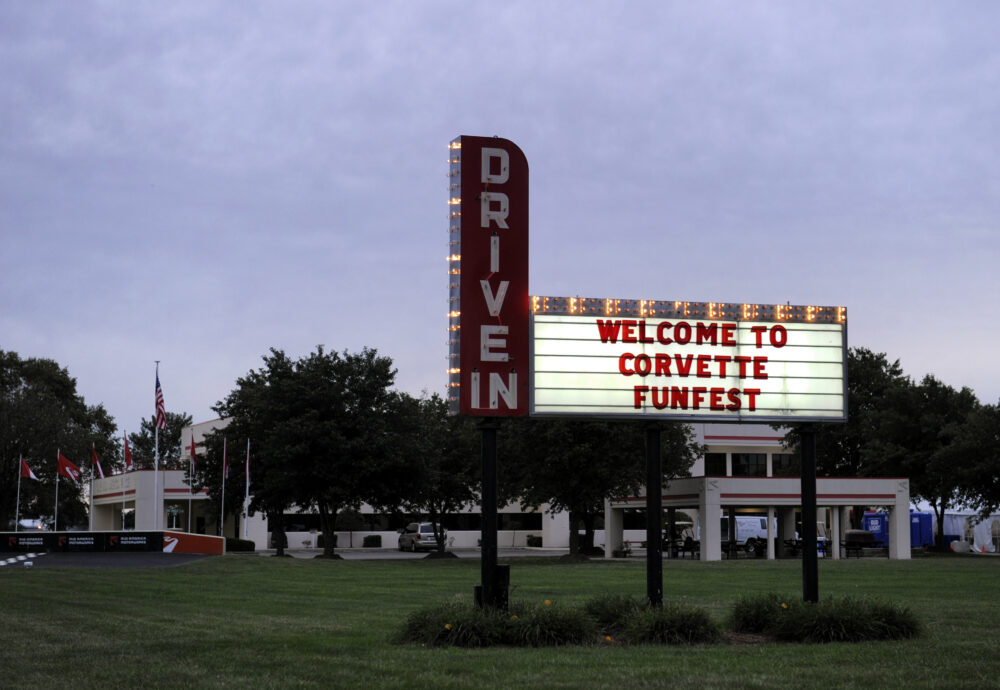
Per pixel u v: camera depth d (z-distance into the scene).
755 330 20.58
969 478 69.44
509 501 76.06
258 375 66.56
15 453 84.19
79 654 16.19
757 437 77.12
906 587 32.62
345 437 58.25
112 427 107.00
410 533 80.62
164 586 33.75
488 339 18.88
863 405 87.94
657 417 19.88
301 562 52.06
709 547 61.00
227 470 63.19
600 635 18.14
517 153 19.31
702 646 17.25
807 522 20.38
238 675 14.05
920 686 13.06
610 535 67.44
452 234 19.16
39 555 53.22
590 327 19.75
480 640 17.23
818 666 14.81
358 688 12.97
